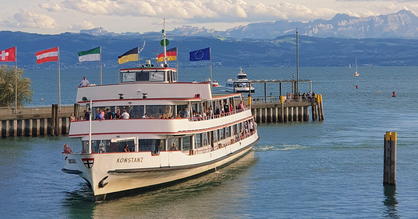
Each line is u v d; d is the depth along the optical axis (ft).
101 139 152.15
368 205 151.33
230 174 188.03
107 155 139.33
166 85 164.14
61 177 187.01
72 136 154.71
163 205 148.87
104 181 142.92
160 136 153.48
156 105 159.74
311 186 172.24
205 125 171.83
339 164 207.51
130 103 158.81
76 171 145.07
